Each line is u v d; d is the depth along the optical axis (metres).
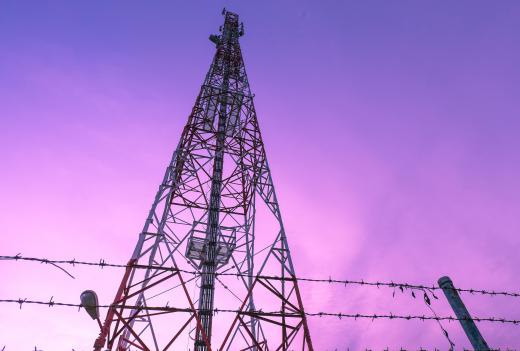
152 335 15.49
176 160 21.81
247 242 22.22
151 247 16.61
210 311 18.23
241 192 25.20
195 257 21.16
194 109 25.83
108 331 13.30
